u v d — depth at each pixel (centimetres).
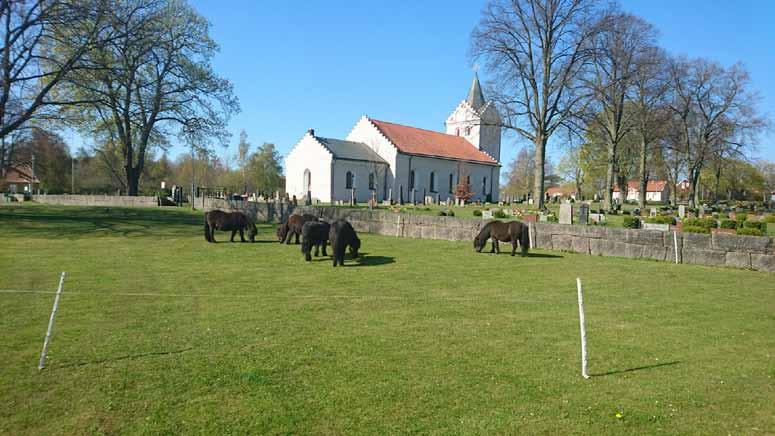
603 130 4234
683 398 546
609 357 670
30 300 928
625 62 3841
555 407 521
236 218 1808
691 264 1441
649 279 1227
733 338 759
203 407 511
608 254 1591
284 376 589
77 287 1048
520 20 3562
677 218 2862
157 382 568
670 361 658
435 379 587
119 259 1420
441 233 1967
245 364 623
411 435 462
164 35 3788
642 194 4562
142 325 782
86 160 7162
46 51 2805
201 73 4119
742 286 1152
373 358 651
